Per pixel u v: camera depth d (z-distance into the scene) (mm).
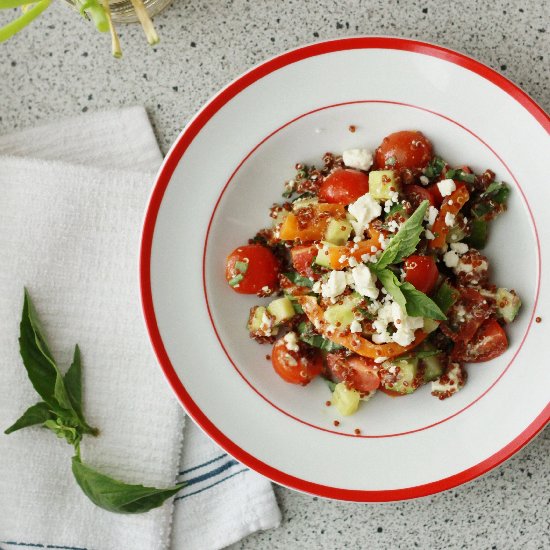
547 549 649
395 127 622
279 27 644
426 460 624
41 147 656
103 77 653
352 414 627
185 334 621
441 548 654
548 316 615
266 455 624
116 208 651
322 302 609
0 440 654
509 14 636
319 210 611
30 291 653
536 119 602
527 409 617
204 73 648
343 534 657
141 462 650
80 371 649
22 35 655
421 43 598
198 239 623
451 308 613
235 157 617
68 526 654
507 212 620
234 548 660
